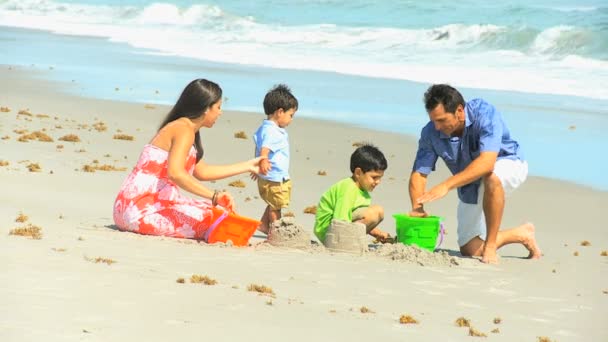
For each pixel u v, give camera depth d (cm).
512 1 8131
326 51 6238
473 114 1633
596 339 1122
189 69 5316
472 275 1482
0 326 909
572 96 4550
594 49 5784
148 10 8438
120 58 5816
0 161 2361
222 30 7525
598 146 3291
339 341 990
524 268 1589
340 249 1597
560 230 2103
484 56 5869
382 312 1163
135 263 1302
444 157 1695
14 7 9256
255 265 1395
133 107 3769
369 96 4444
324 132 3434
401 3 8150
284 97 1848
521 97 4497
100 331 924
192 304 1081
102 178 2283
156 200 1603
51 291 1070
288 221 1620
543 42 5984
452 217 2192
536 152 3177
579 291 1409
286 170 1848
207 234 1595
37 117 3331
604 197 2512
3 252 1270
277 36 6981
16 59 5547
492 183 1606
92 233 1548
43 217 1689
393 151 3098
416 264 1536
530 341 1091
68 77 4734
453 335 1079
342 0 8400
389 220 2111
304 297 1201
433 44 6366
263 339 961
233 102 4097
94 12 8831
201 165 1662
